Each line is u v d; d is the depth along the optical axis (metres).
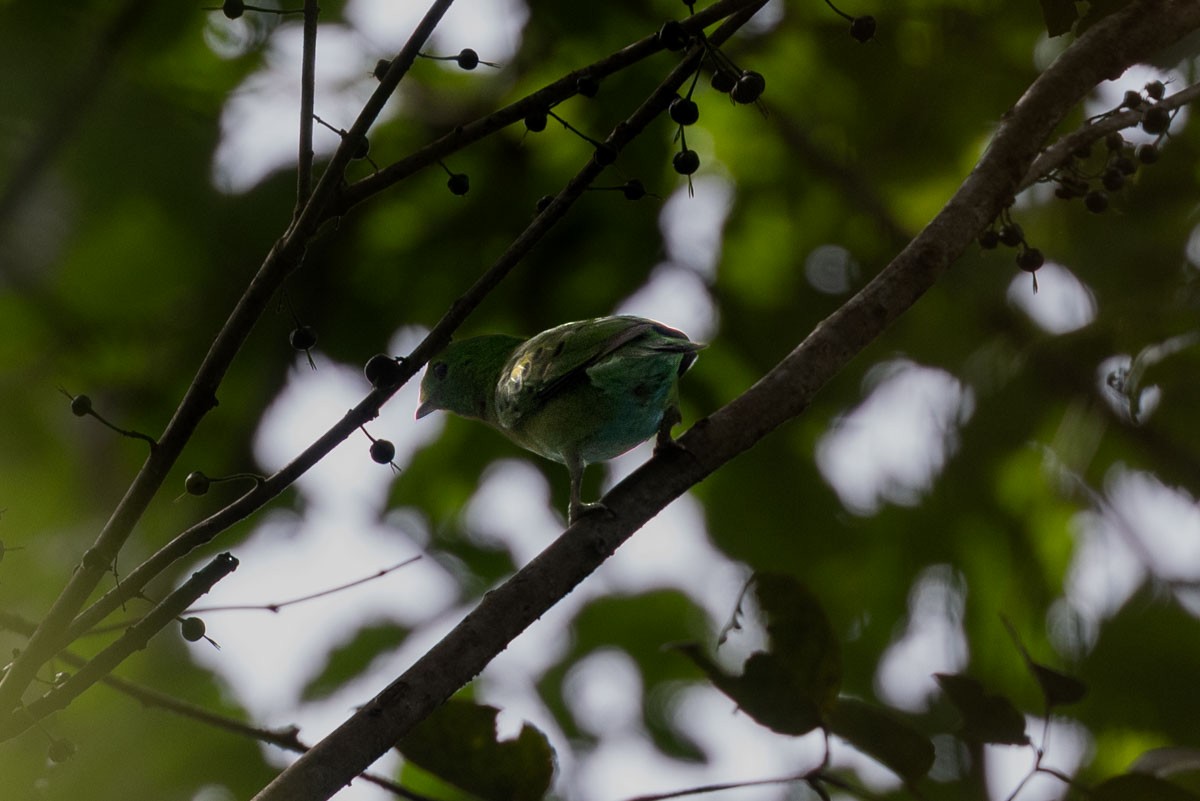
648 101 5.71
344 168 5.43
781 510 13.70
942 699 13.05
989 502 13.45
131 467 13.34
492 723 6.30
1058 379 12.84
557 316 13.34
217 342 5.34
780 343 13.73
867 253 13.92
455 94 13.05
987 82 13.08
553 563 5.61
